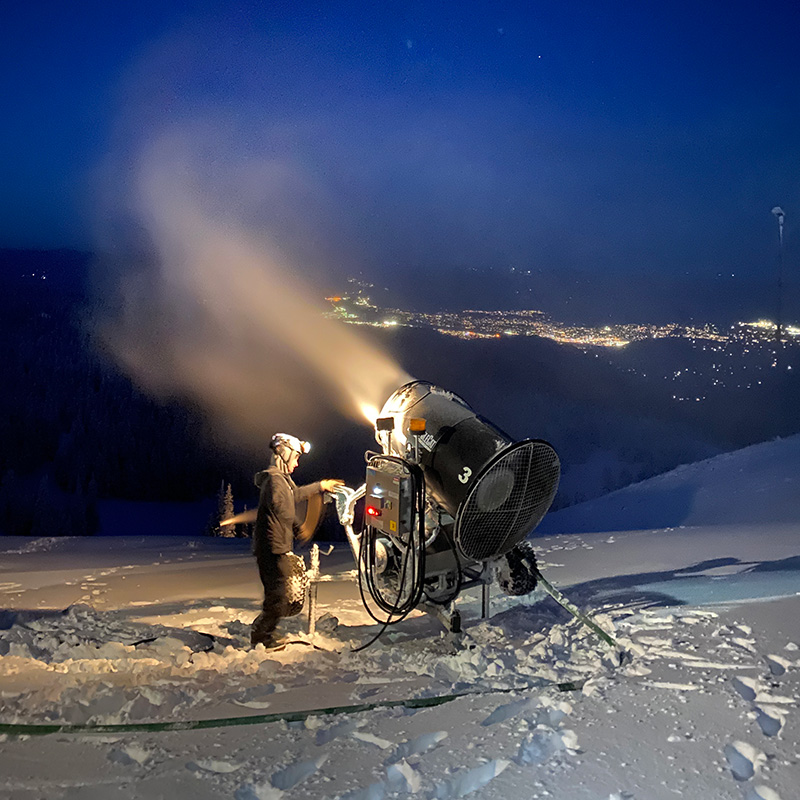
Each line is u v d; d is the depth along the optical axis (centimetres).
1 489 8856
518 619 553
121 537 1350
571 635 475
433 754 284
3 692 391
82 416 10675
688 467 1595
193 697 377
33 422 10675
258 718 328
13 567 1000
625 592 605
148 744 299
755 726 301
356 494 583
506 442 503
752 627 434
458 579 518
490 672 411
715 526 974
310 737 306
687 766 272
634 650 415
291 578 555
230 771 275
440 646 510
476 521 498
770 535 846
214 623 644
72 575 923
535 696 341
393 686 389
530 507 509
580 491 7694
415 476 511
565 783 262
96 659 498
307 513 591
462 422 517
